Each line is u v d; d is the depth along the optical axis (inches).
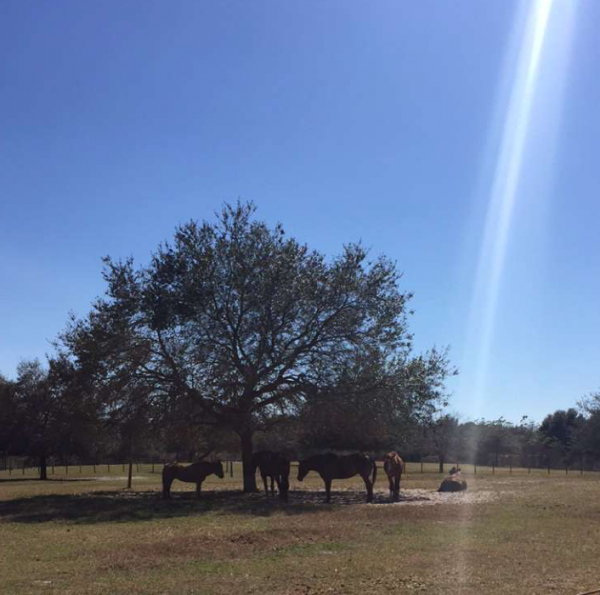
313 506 909.2
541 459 2822.3
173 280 1148.5
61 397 1198.9
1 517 807.7
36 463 2632.9
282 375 1184.2
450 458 3093.0
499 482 1508.4
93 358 1138.0
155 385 1167.6
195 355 1154.0
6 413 2048.5
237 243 1169.4
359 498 1087.0
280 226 1192.8
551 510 828.0
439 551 526.0
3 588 404.5
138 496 1131.3
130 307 1147.9
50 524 734.5
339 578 427.2
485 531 637.9
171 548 541.0
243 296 1155.3
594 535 613.3
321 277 1154.7
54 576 438.6
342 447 1633.9
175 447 1403.8
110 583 415.2
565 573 441.7
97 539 606.2
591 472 2250.2
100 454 1903.3
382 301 1186.0
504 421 2984.7
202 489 1344.7
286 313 1156.5
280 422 1247.5
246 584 411.2
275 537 597.0
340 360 1164.5
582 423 2893.7
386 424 1154.7
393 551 526.3
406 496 1111.6
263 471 1067.3
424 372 1175.6
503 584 409.4
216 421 1237.7
